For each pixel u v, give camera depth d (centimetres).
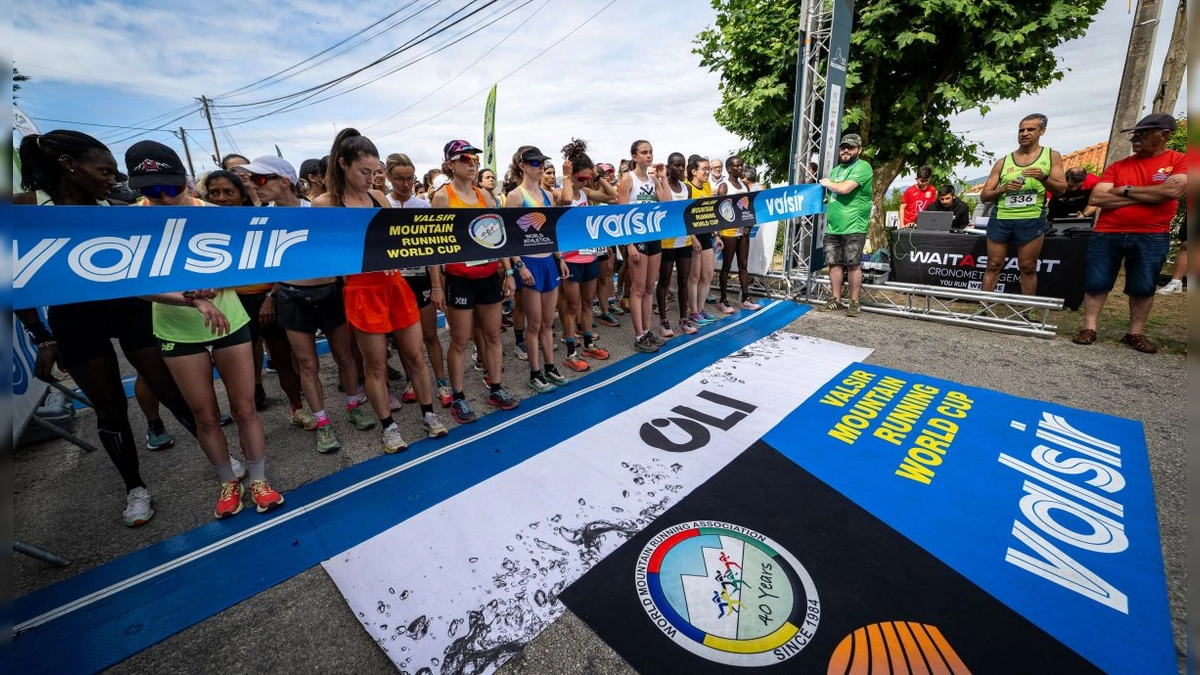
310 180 371
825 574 194
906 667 155
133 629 180
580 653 165
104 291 174
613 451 289
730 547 209
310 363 290
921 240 640
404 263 264
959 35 762
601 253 471
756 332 509
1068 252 541
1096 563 196
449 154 298
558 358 457
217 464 238
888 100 870
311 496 257
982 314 537
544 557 208
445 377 374
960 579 190
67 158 186
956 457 272
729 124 1002
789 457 277
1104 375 372
